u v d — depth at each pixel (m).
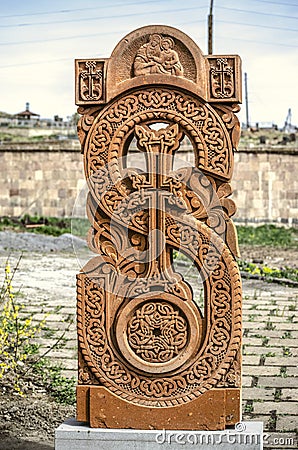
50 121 49.94
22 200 30.73
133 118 4.66
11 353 7.57
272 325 9.84
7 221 29.42
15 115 58.69
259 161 30.58
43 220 29.38
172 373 4.68
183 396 4.67
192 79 4.61
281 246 24.31
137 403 4.69
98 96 4.67
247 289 13.34
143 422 4.68
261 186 30.62
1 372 6.59
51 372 7.12
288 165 30.80
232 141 4.60
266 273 15.20
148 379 4.70
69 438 4.65
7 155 30.83
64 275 14.44
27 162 30.70
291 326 9.77
